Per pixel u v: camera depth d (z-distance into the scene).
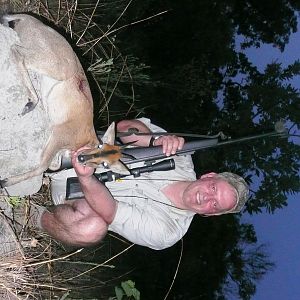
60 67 2.32
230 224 9.81
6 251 3.11
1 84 2.22
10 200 2.88
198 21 8.72
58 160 2.77
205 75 9.12
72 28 4.17
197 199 3.43
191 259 8.93
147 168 3.18
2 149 2.36
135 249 6.87
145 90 7.56
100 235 3.36
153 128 3.80
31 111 2.32
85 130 2.53
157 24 8.34
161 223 3.37
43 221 3.46
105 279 4.96
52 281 3.69
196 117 9.09
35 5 3.55
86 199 3.17
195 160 8.61
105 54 4.35
